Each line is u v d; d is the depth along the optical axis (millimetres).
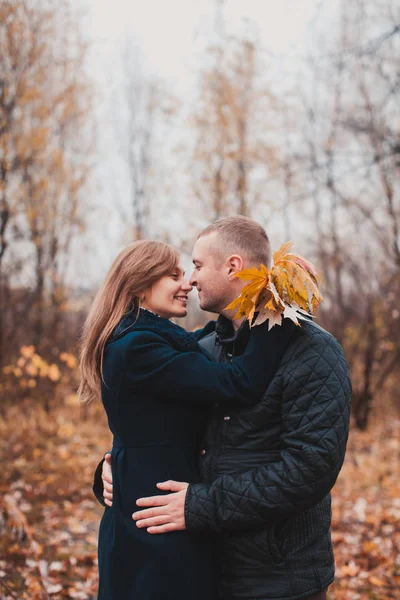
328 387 1582
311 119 7246
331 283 9891
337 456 1545
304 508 1551
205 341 2051
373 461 6352
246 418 1668
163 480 1676
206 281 1862
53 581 3109
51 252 8539
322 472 1525
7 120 7336
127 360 1704
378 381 9227
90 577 3262
